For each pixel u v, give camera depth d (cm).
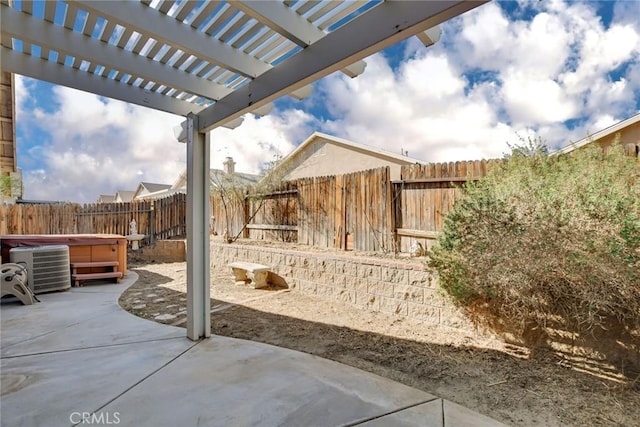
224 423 214
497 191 364
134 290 599
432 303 411
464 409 235
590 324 297
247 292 584
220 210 921
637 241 273
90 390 252
